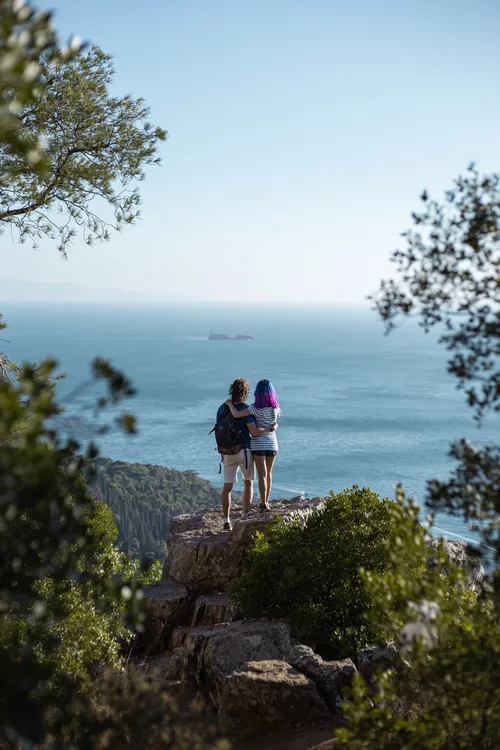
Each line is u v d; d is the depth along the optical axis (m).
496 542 3.70
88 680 5.38
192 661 8.31
